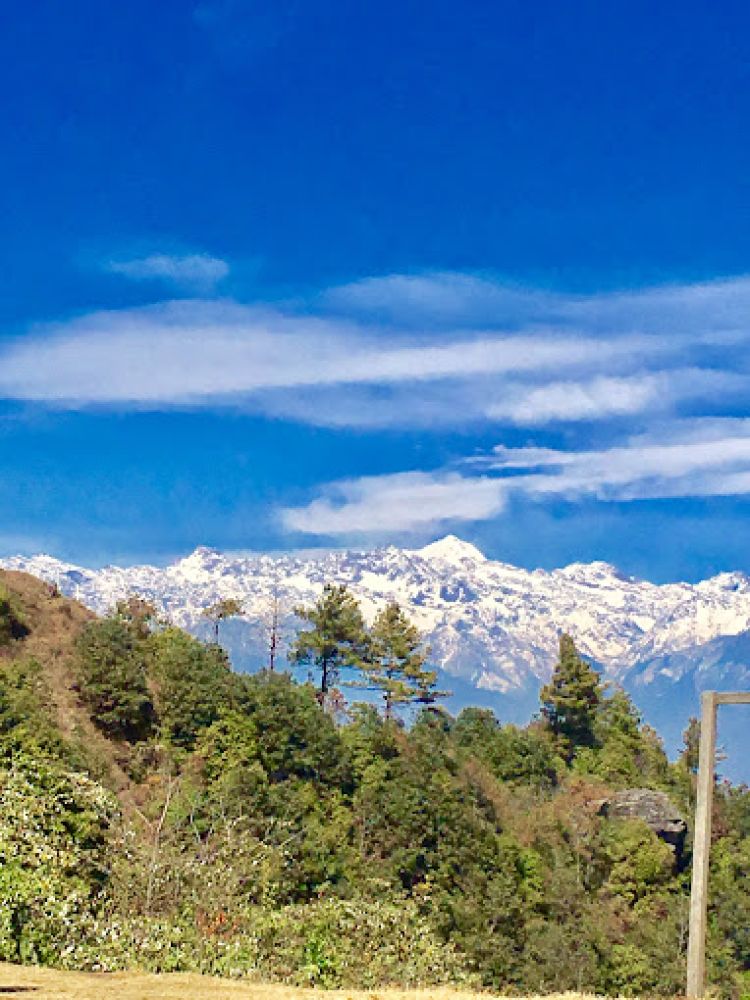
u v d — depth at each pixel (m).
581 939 82.50
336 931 31.38
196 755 85.56
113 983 23.70
